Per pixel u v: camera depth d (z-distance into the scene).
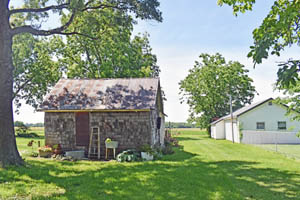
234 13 7.73
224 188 7.13
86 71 29.70
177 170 9.68
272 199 6.40
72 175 8.69
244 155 16.28
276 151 17.95
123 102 14.62
